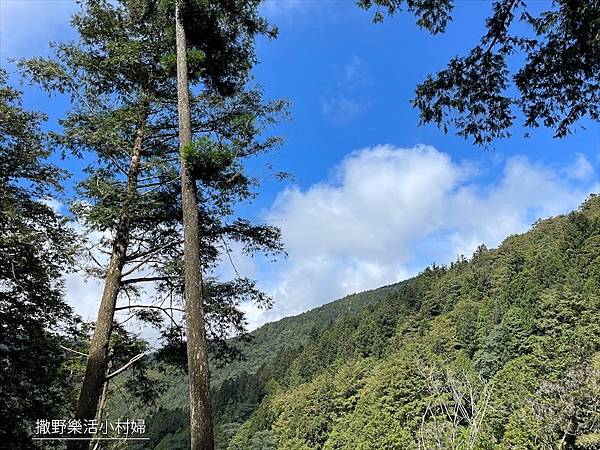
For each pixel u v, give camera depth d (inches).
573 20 159.0
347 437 1790.1
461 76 191.8
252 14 296.2
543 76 179.3
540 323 1740.9
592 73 172.2
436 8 193.0
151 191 329.4
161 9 295.0
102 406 395.2
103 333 291.0
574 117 185.6
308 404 2287.2
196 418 185.9
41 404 432.1
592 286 1770.4
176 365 345.4
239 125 310.7
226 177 257.6
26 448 401.7
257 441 2303.2
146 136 347.3
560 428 741.9
